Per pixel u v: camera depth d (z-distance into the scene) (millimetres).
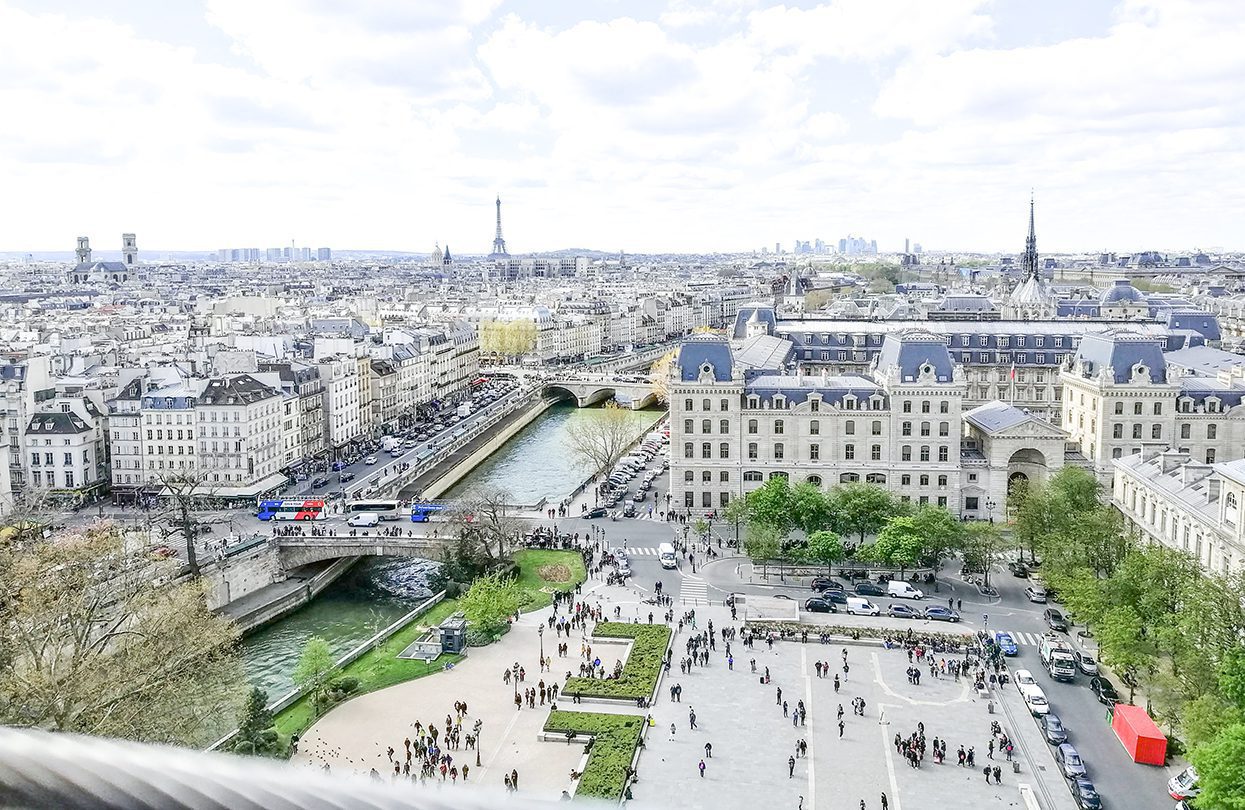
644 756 175875
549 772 171875
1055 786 165625
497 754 178500
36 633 186000
